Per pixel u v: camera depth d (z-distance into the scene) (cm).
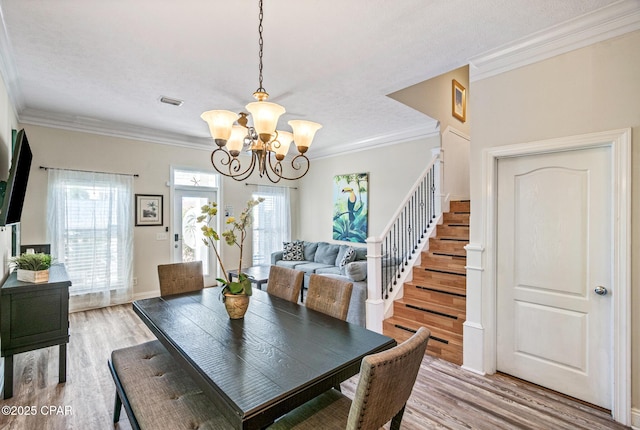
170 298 253
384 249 397
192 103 373
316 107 390
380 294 342
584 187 231
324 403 156
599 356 223
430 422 209
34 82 315
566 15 213
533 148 245
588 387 228
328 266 550
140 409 150
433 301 350
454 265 367
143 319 215
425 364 290
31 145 407
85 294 443
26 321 240
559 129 234
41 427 202
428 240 418
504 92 261
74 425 204
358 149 575
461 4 200
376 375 107
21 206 275
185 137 533
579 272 233
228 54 260
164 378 176
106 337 348
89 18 212
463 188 511
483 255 272
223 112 215
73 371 274
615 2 200
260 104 199
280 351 159
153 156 507
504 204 269
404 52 259
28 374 267
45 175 415
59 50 254
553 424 207
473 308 277
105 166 462
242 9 203
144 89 332
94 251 446
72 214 430
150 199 503
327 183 638
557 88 234
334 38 237
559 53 233
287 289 262
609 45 213
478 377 265
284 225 674
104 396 237
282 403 121
